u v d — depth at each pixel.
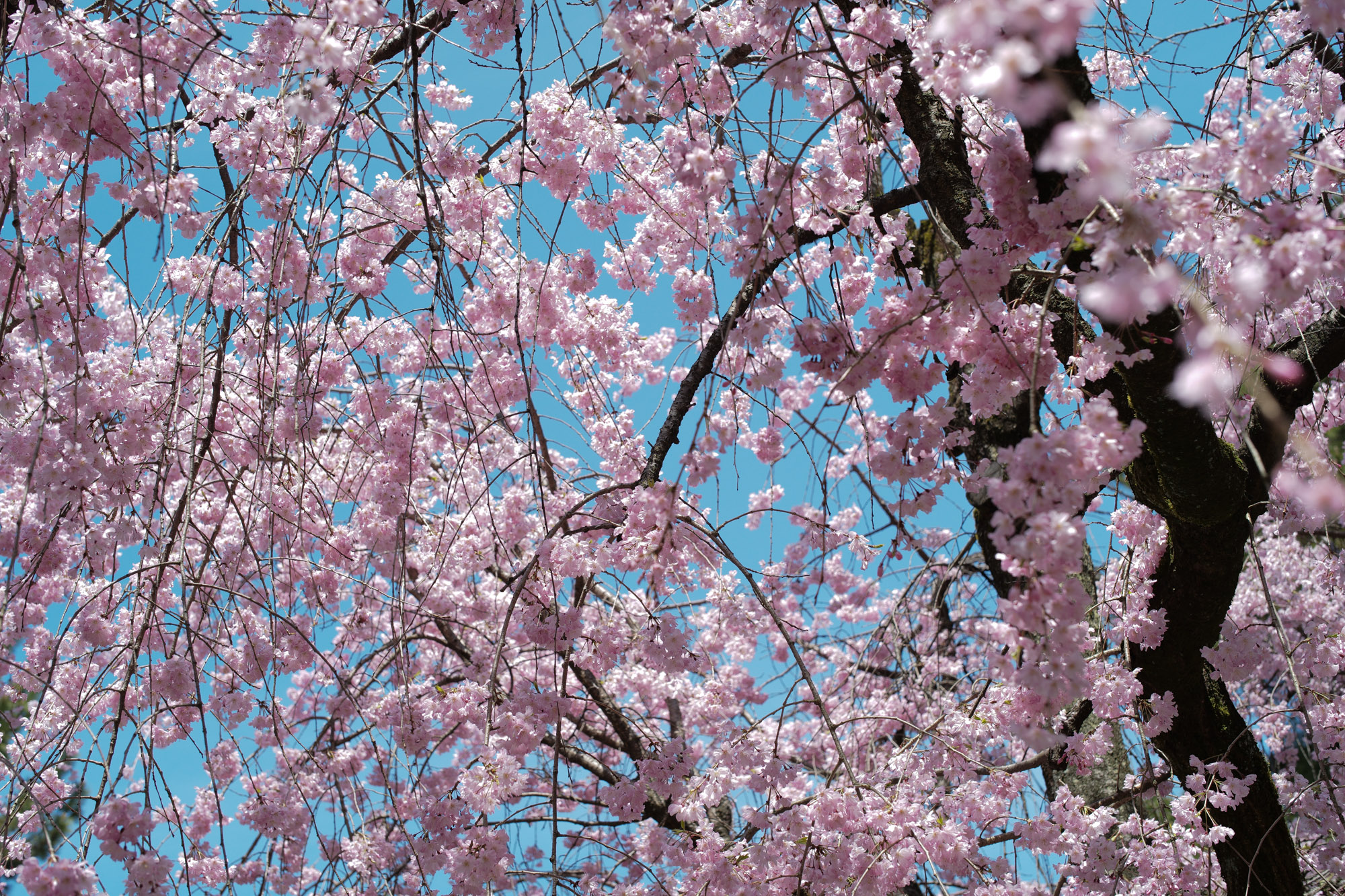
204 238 2.92
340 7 2.27
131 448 2.94
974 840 3.27
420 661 5.32
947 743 3.04
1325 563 4.95
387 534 4.09
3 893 2.21
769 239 2.44
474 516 4.45
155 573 3.01
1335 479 1.42
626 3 2.58
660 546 2.60
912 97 3.14
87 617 3.38
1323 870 4.22
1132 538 3.58
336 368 3.64
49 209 2.65
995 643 2.17
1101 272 1.76
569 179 3.37
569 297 4.03
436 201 2.88
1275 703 5.46
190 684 2.94
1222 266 2.25
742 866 3.16
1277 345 3.36
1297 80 3.13
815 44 3.04
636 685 5.43
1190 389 1.27
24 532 3.29
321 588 4.48
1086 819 3.33
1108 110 2.20
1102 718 3.33
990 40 1.86
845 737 5.69
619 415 4.30
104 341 2.85
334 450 4.43
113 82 2.90
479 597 4.64
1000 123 3.68
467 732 4.60
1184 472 2.90
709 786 3.06
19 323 2.74
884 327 2.49
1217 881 3.78
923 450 2.56
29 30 2.89
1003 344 2.24
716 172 2.39
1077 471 1.78
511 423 4.17
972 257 2.28
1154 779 3.54
